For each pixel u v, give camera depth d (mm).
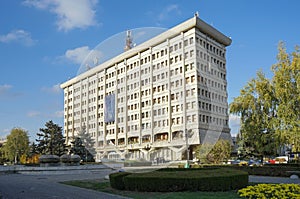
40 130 48531
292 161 28516
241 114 26750
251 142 26281
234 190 11195
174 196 9758
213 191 10938
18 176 23516
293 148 23422
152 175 11227
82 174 25250
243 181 11719
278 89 23875
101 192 11656
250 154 28453
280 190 8609
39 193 11891
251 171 22344
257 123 25609
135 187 11273
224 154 30328
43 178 20656
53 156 30531
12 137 58281
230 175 11383
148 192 10938
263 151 25781
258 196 8227
